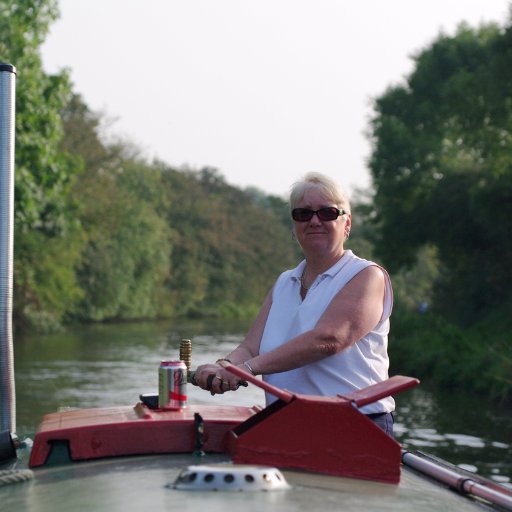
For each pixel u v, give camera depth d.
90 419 3.10
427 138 38.38
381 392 2.87
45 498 2.59
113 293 59.16
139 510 2.36
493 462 10.38
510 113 29.83
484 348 22.62
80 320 57.84
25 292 40.66
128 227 63.31
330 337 3.27
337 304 3.38
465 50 39.84
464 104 30.67
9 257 3.90
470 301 37.25
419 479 3.10
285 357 3.23
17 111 23.28
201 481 2.52
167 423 3.04
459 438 12.26
